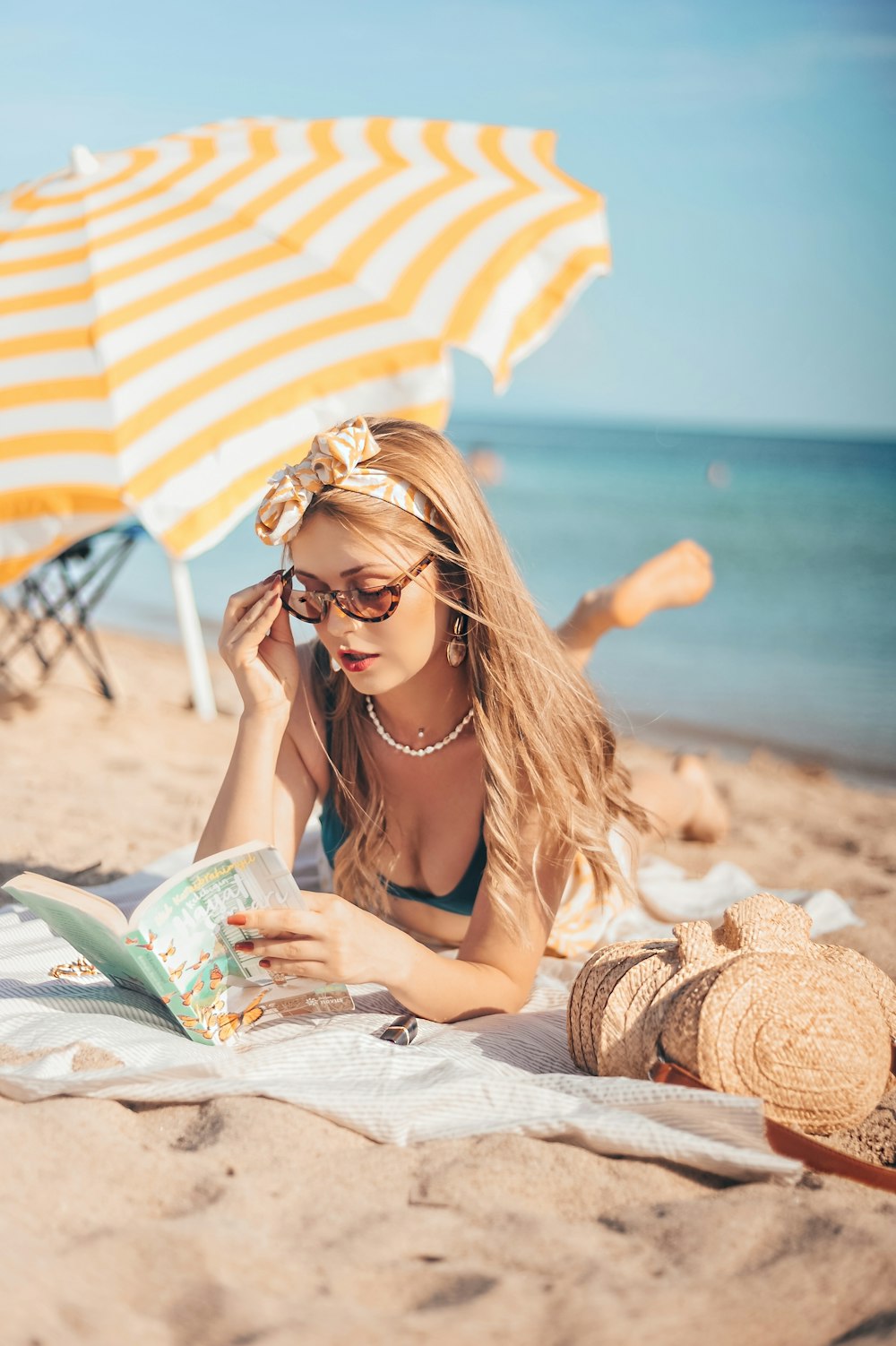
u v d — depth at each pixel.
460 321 3.49
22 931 2.53
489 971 2.19
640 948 2.01
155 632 10.90
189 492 3.32
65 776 4.60
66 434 3.37
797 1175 1.62
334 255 3.63
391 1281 1.36
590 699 2.35
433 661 2.22
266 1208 1.49
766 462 50.66
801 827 4.56
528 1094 1.76
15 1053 1.88
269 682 2.20
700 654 9.88
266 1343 1.21
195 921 1.89
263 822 2.20
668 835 3.93
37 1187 1.50
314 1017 2.14
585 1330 1.27
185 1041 1.96
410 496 2.07
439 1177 1.60
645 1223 1.52
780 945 1.90
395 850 2.47
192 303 3.56
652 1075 1.83
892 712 7.88
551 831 2.25
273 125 4.35
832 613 12.42
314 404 3.43
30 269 3.70
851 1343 1.27
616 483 33.84
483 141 4.26
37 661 7.56
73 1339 1.19
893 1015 1.88
